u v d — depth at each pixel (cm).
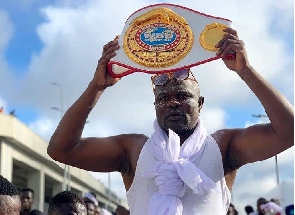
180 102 294
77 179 4609
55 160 313
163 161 285
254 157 296
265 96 274
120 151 318
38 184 3734
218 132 312
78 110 297
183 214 276
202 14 291
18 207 253
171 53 287
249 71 274
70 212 413
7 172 3050
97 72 294
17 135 3056
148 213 276
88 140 316
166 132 300
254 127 298
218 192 282
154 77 304
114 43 294
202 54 283
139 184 293
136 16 297
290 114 273
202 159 289
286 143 281
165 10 293
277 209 730
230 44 274
